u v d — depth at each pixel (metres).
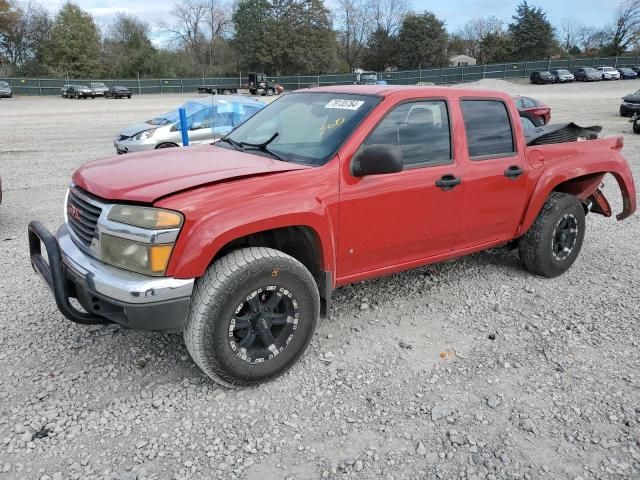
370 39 90.00
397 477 2.73
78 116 29.09
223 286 3.10
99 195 3.15
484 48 90.38
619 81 58.59
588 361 3.80
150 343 3.92
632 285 5.18
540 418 3.19
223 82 68.75
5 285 4.94
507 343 4.04
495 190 4.52
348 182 3.62
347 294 4.84
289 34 78.00
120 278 3.01
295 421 3.13
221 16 87.00
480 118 4.45
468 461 2.84
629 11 84.12
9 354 3.73
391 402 3.32
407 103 3.96
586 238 6.75
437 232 4.24
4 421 3.06
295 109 4.30
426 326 4.29
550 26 86.81
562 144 5.11
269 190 3.28
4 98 52.00
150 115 29.55
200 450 2.89
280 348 3.44
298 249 3.73
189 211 2.99
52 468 2.73
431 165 4.08
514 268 5.56
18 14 77.00
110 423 3.08
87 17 77.50
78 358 3.71
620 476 2.75
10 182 10.03
